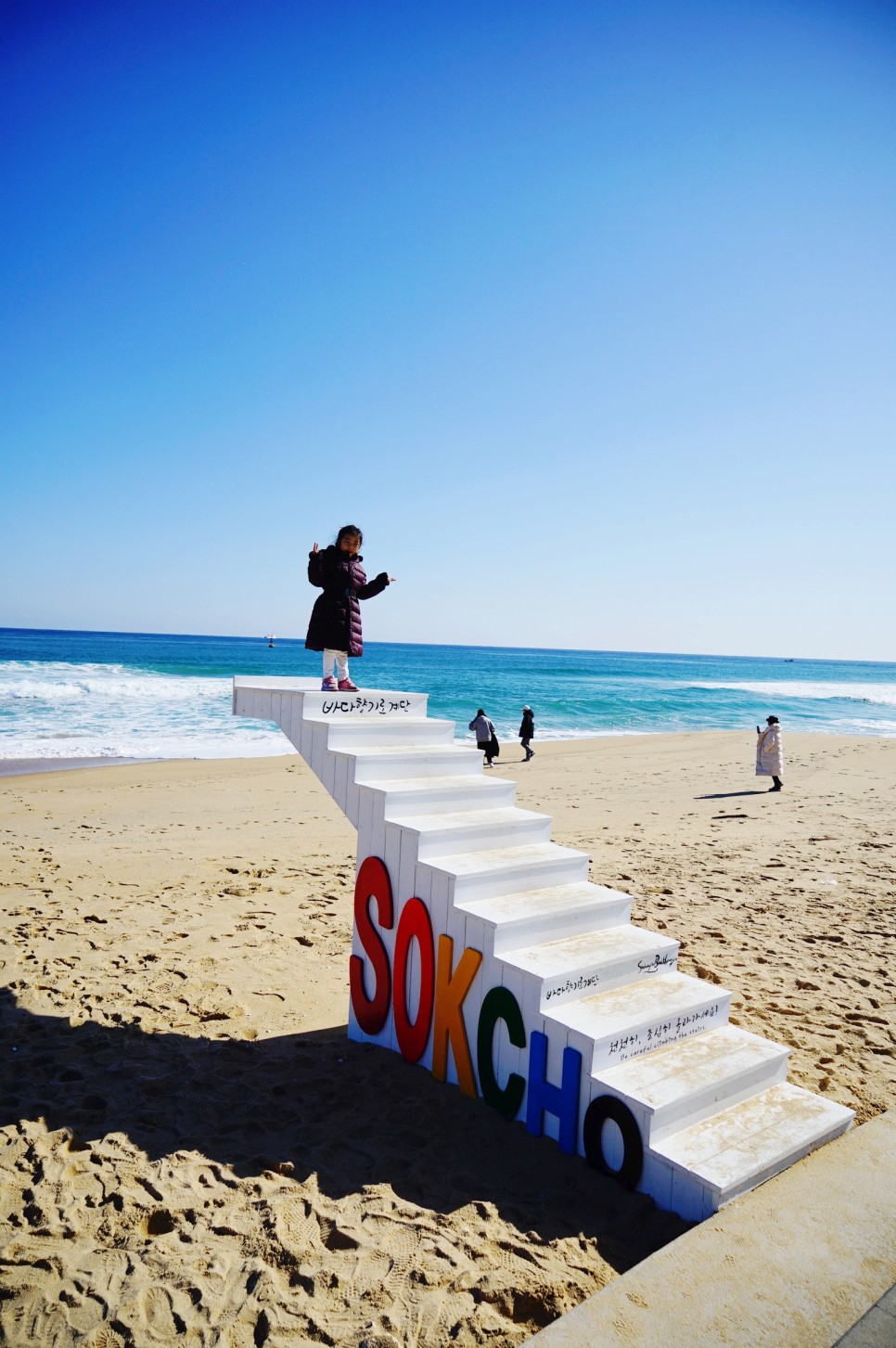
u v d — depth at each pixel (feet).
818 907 26.35
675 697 161.58
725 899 27.25
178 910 24.95
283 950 21.83
